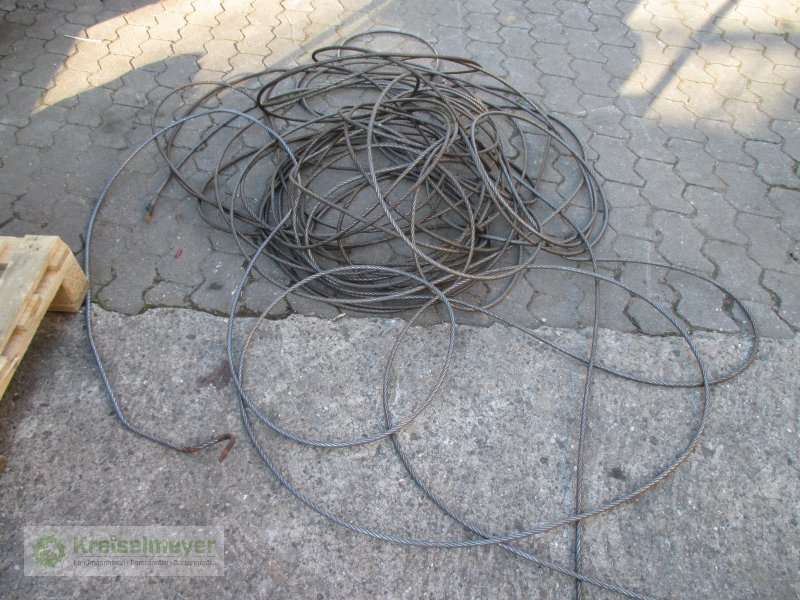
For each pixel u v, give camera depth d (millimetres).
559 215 2742
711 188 2900
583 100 3354
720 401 2133
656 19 3986
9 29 3559
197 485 1860
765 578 1761
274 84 2885
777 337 2326
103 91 3203
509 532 1824
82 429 1957
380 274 2432
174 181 2773
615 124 3217
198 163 2873
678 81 3510
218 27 3723
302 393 2090
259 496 1849
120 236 2533
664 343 2295
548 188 2877
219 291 2377
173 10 3832
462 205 2674
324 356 2191
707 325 2361
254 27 3744
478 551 1780
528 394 2125
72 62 3373
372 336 2260
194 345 2197
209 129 3047
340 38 3697
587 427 2049
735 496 1911
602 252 2611
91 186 2721
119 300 2309
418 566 1745
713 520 1862
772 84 3518
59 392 2037
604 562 1778
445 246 2572
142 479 1863
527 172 2938
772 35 3889
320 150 2809
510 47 3695
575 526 1837
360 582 1710
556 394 2133
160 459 1908
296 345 2217
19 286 1928
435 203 2727
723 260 2592
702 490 1922
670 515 1870
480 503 1874
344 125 2650
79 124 3004
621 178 2932
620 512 1873
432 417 2049
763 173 2982
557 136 2865
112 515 1791
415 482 1904
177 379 2098
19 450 1899
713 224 2738
